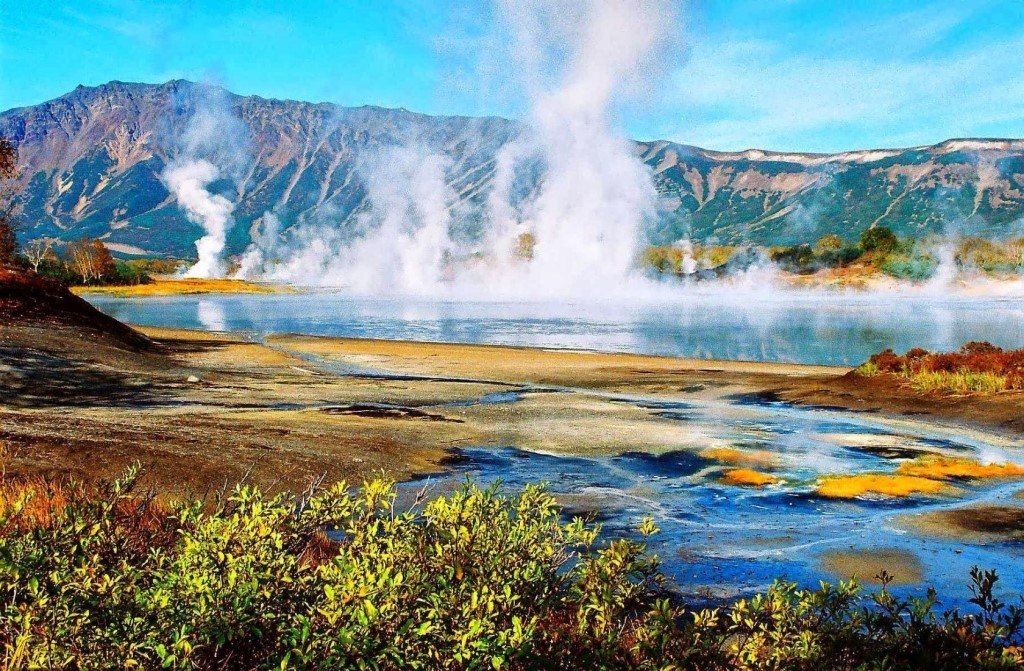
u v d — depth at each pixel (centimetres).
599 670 390
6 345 2675
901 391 2553
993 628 437
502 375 3297
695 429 2028
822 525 1182
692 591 877
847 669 428
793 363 4112
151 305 10981
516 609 413
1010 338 5756
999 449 1802
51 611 333
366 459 1533
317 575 391
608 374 3328
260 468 1374
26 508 646
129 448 1379
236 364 3450
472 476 1477
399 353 4291
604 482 1448
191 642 337
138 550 453
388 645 331
